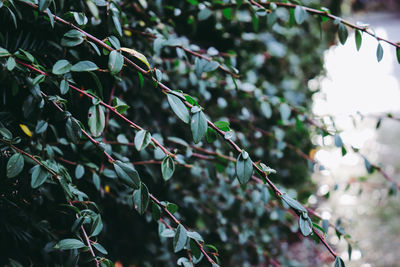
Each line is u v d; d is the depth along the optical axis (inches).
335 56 160.9
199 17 49.9
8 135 31.0
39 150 36.0
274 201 61.8
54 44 37.9
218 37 71.4
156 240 60.2
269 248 81.0
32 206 37.0
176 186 58.9
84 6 40.1
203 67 43.9
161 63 51.3
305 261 93.2
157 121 59.6
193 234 31.3
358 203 131.4
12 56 29.5
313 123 56.4
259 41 81.9
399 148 195.5
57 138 39.3
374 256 103.0
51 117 40.4
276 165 85.1
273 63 88.6
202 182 63.4
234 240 70.1
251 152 74.2
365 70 272.7
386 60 359.3
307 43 105.5
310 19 103.1
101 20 43.3
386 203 133.4
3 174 34.1
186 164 45.1
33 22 36.7
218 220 65.1
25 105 32.5
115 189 46.3
